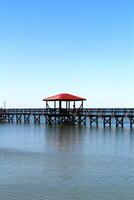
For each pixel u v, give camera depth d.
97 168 19.69
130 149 27.66
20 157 23.62
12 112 69.12
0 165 20.56
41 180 16.77
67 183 16.22
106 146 29.53
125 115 50.62
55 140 34.47
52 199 13.88
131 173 18.34
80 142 32.59
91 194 14.53
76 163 21.28
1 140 35.06
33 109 64.38
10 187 15.50
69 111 56.97
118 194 14.55
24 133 43.41
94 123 75.38
